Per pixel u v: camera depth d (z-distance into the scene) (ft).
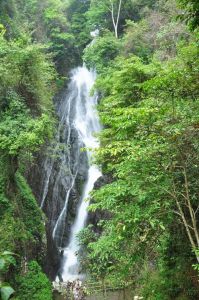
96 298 38.45
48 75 46.78
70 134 70.85
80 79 85.66
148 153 19.07
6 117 39.42
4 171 40.83
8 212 39.45
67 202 62.69
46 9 83.97
